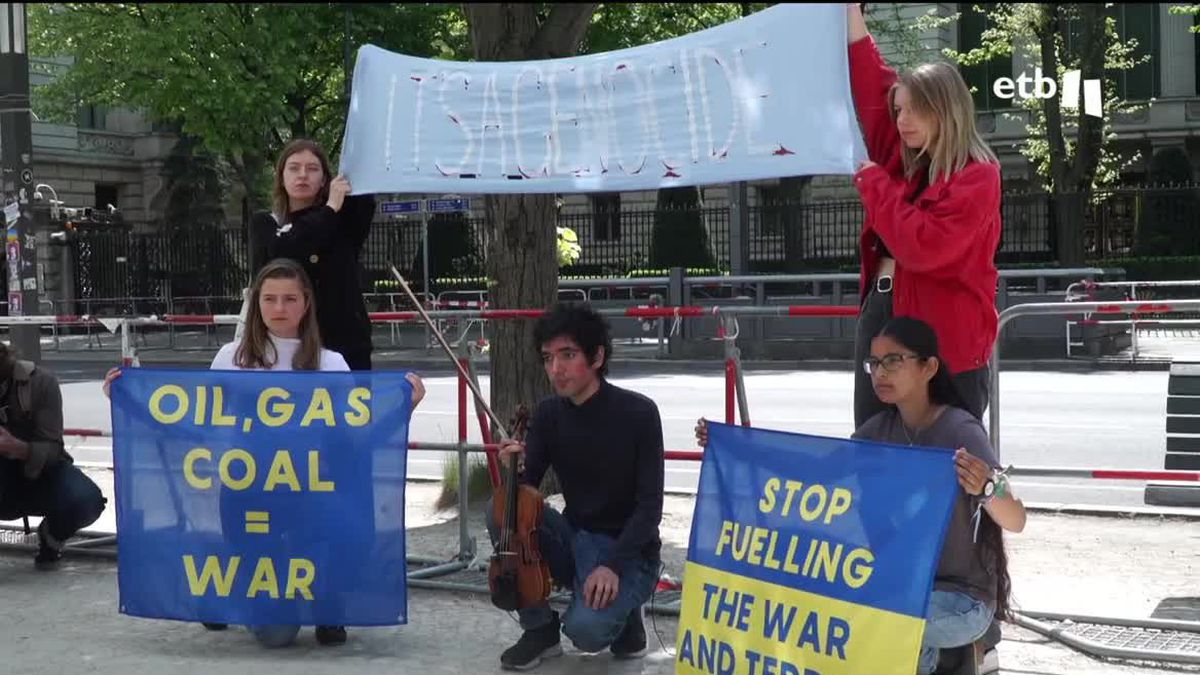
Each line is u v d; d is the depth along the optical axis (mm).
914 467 4195
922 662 4430
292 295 5766
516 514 5234
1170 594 6402
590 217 34406
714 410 15703
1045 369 20344
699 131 5387
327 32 26047
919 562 4129
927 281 4797
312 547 5547
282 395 5594
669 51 5441
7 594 6730
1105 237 35562
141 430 5684
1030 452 11977
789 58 5203
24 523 7980
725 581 4594
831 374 20391
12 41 11531
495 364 8766
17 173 11633
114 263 34062
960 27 39219
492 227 8742
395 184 5898
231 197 42281
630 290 27672
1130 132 41219
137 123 42344
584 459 5316
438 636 5824
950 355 4805
